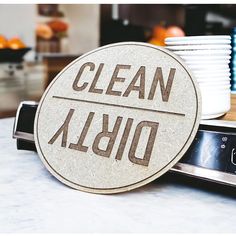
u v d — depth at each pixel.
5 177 0.65
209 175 0.54
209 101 0.65
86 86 0.66
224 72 0.66
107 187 0.56
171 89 0.58
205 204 0.54
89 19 3.73
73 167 0.60
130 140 0.57
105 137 0.59
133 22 3.81
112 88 0.63
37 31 3.59
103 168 0.57
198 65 0.63
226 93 0.67
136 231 0.46
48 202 0.54
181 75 0.58
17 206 0.53
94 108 0.63
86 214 0.50
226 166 0.53
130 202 0.54
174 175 0.63
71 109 0.65
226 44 0.66
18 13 3.44
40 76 3.14
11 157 0.77
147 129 0.57
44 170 0.68
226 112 0.71
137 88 0.61
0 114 2.86
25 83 3.03
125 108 0.60
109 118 0.60
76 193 0.57
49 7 3.62
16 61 2.93
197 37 0.62
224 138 0.55
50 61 3.23
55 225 0.47
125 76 0.63
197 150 0.56
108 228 0.46
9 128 1.04
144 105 0.59
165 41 0.67
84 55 0.71
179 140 0.54
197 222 0.48
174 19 3.80
